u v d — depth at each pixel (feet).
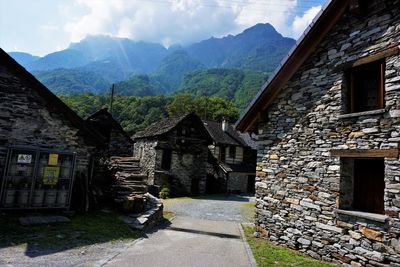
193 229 34.71
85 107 186.09
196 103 199.93
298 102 28.02
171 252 24.32
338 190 23.36
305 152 26.71
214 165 91.25
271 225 29.58
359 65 22.90
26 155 30.78
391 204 19.83
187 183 80.33
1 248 21.17
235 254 24.93
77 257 21.01
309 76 27.17
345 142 23.34
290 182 27.91
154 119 187.32
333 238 23.39
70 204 34.12
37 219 28.60
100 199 39.06
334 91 24.66
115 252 22.97
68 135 35.17
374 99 22.95
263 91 30.48
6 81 31.09
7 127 30.94
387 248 19.77
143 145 86.33
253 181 95.09
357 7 22.50
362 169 23.70
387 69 20.98
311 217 25.40
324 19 24.86
